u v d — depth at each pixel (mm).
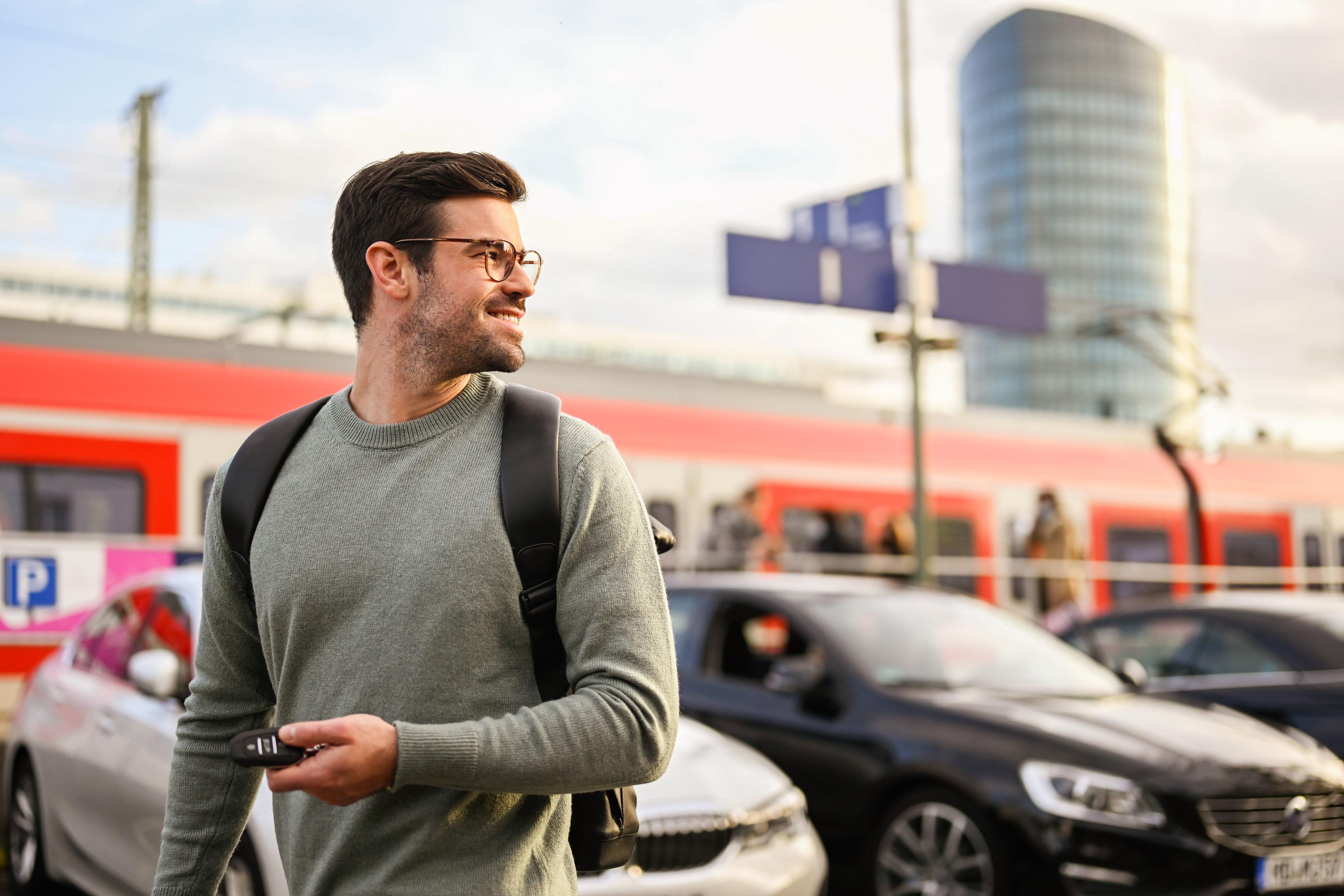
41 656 7512
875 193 12805
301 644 1736
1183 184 122000
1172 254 119312
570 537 1722
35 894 5414
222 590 1884
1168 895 4695
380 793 1688
